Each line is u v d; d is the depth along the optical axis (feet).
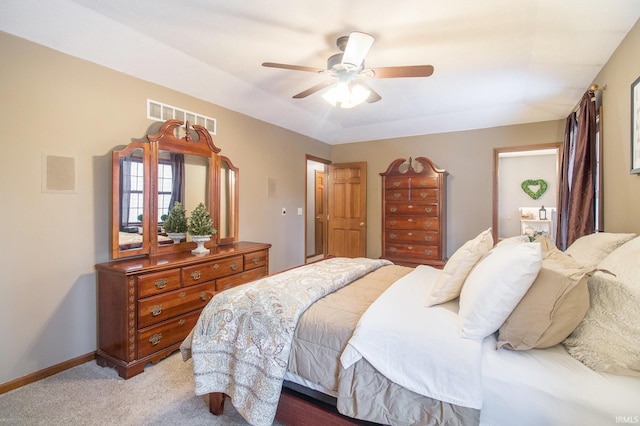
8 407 5.97
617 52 7.38
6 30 6.41
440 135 15.51
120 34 7.39
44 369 7.04
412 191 14.78
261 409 4.65
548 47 7.80
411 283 6.28
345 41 7.52
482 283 4.29
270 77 10.10
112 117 8.21
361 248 17.51
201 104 10.68
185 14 6.74
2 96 6.40
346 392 4.25
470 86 10.61
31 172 6.82
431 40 7.63
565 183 11.35
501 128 14.20
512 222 24.36
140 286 7.25
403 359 4.01
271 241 14.05
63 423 5.52
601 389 3.29
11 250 6.58
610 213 7.69
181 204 9.66
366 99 8.80
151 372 7.28
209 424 5.51
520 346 3.94
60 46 7.13
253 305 5.34
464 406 3.53
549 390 3.38
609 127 7.80
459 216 15.06
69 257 7.45
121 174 8.16
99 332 7.75
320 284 6.14
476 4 6.21
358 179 17.60
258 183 13.28
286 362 4.82
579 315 3.84
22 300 6.74
